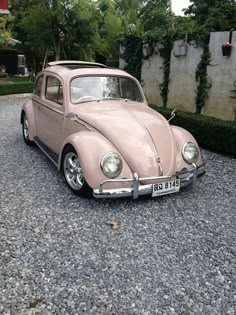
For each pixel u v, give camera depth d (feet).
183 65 24.93
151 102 28.53
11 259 8.93
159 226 10.77
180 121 21.56
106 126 12.31
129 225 10.78
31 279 8.20
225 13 24.99
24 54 65.26
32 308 7.31
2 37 55.01
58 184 13.88
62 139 14.61
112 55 58.65
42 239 9.89
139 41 28.45
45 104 16.11
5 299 7.55
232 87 21.42
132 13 64.69
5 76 52.11
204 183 14.42
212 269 8.77
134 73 29.40
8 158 17.19
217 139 18.93
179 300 7.67
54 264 8.78
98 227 10.62
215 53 22.21
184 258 9.18
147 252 9.41
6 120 26.68
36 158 17.29
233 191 13.66
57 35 51.44
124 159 11.73
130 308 7.40
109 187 11.39
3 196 12.67
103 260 9.01
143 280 8.29
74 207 11.89
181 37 24.57
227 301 7.68
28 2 58.80
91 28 50.85
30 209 11.68
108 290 7.91
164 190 11.93
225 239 10.15
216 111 22.86
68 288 7.94
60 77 14.79
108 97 14.93
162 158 12.04
